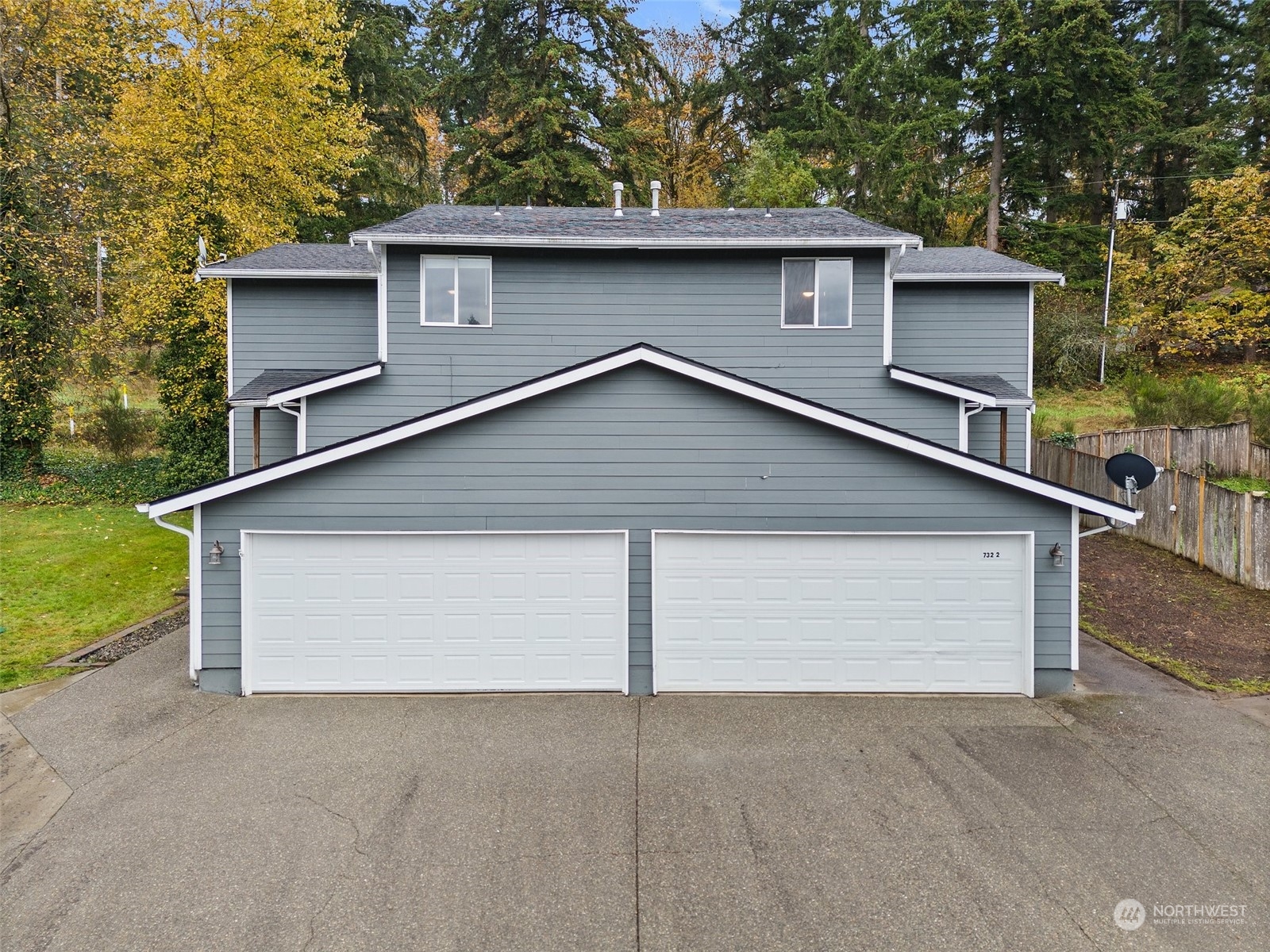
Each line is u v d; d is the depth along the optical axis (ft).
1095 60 80.64
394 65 90.63
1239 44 87.45
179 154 56.59
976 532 26.68
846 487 26.96
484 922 15.30
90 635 32.19
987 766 21.54
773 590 27.25
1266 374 69.41
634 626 27.35
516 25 82.02
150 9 53.72
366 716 25.26
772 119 97.14
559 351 39.34
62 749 22.58
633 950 14.55
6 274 56.75
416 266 38.83
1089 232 88.07
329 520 26.73
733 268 39.17
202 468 56.24
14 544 45.03
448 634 27.27
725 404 26.96
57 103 59.77
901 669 27.17
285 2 55.31
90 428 65.21
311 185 63.62
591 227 40.27
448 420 26.37
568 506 27.12
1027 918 15.30
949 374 44.62
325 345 44.98
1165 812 19.11
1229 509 38.27
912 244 37.19
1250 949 14.35
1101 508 25.76
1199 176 84.43
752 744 23.13
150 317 56.70
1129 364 83.30
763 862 17.21
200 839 18.07
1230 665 28.78
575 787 20.57
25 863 17.07
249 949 14.55
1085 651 30.58
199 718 24.86
